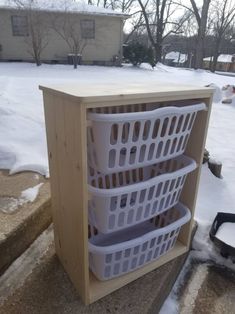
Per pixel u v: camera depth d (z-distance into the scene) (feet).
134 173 4.05
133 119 2.62
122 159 2.89
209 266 4.46
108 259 3.32
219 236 4.63
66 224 3.36
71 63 34.40
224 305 3.86
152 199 3.34
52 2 32.99
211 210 5.55
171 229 3.68
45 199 4.32
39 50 31.04
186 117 3.17
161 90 2.94
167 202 3.59
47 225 4.49
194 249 4.66
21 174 5.07
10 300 3.30
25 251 3.97
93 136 2.69
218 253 4.54
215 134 10.28
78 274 3.30
